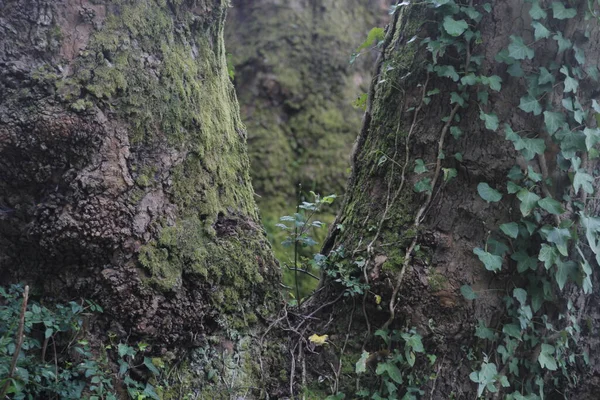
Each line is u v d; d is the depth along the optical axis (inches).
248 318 90.5
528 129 90.2
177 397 82.9
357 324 94.3
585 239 93.4
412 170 94.5
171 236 84.3
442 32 90.8
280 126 203.9
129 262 81.1
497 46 90.0
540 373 92.6
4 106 78.7
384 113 99.5
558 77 89.8
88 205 79.0
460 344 90.4
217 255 88.0
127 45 85.2
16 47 80.8
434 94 93.1
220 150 95.6
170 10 91.5
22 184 80.7
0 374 71.0
